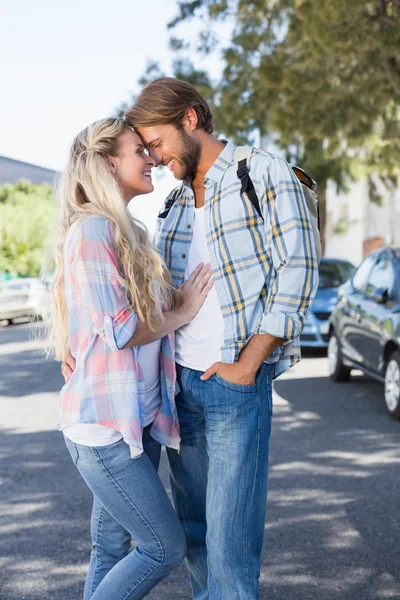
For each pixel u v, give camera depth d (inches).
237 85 653.3
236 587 99.7
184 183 107.0
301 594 131.0
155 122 100.6
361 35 506.0
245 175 99.0
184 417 107.6
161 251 107.8
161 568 100.7
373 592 131.0
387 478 200.1
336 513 172.6
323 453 229.0
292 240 96.1
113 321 94.8
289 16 578.2
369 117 639.1
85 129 101.0
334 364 363.6
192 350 103.2
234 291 99.0
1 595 135.0
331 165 861.8
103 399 96.7
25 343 660.1
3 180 2079.2
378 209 1347.2
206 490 108.4
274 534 160.4
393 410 277.4
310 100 607.5
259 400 100.0
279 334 94.9
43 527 170.1
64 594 134.9
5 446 255.6
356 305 330.3
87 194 98.5
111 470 98.3
